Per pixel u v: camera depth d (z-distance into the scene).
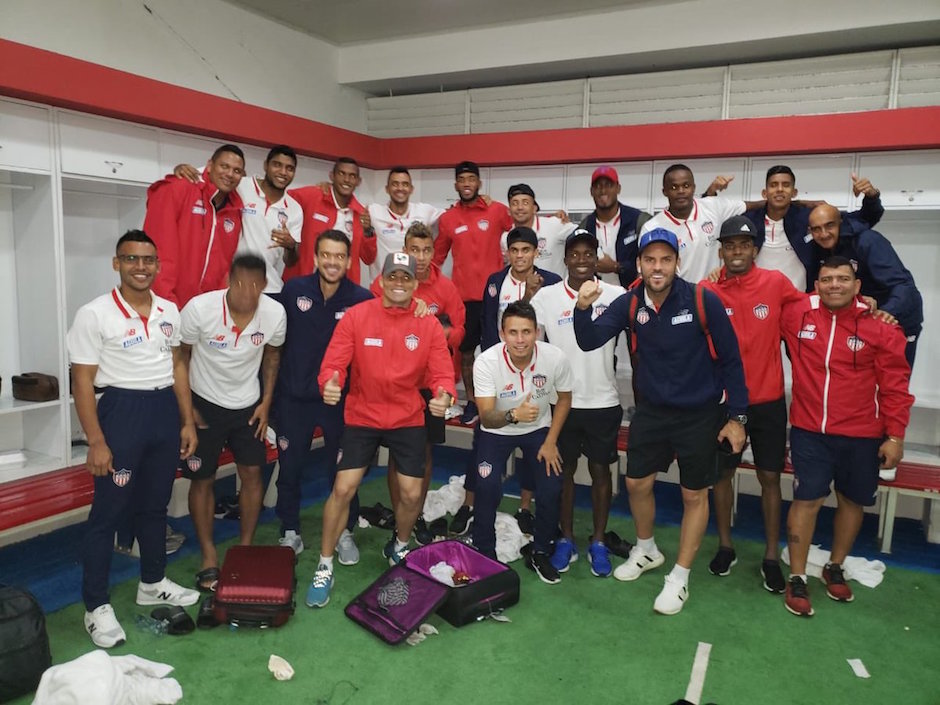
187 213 3.46
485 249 4.54
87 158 3.80
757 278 3.09
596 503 3.38
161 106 4.00
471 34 5.37
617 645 2.64
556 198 5.25
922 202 4.22
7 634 2.23
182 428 2.87
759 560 3.54
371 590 2.85
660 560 3.32
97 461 2.49
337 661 2.50
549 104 5.48
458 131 5.86
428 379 3.23
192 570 3.29
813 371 2.96
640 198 5.00
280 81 5.31
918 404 4.34
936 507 3.83
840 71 4.54
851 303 2.88
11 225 3.88
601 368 3.27
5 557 3.48
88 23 3.99
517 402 3.13
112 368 2.53
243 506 3.23
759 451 3.22
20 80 3.32
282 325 3.08
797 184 4.54
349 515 3.44
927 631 2.80
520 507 3.96
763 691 2.35
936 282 4.57
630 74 5.28
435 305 3.71
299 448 3.32
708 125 4.60
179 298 3.50
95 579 2.59
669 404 2.84
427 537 3.62
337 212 4.34
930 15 4.03
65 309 3.79
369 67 5.77
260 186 3.94
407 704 2.25
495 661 2.52
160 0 4.39
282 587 2.73
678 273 3.83
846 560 3.46
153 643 2.60
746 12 4.48
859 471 2.96
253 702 2.25
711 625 2.82
